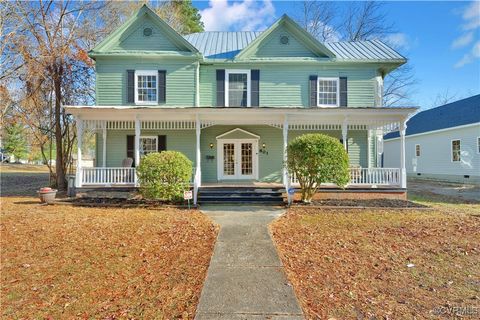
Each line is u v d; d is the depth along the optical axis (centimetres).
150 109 1152
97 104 1399
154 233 680
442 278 438
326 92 1465
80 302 364
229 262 494
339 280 428
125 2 2145
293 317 324
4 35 1561
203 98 1450
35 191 1559
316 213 923
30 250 561
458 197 1348
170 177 1037
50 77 1557
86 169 1204
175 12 2767
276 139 1462
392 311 342
